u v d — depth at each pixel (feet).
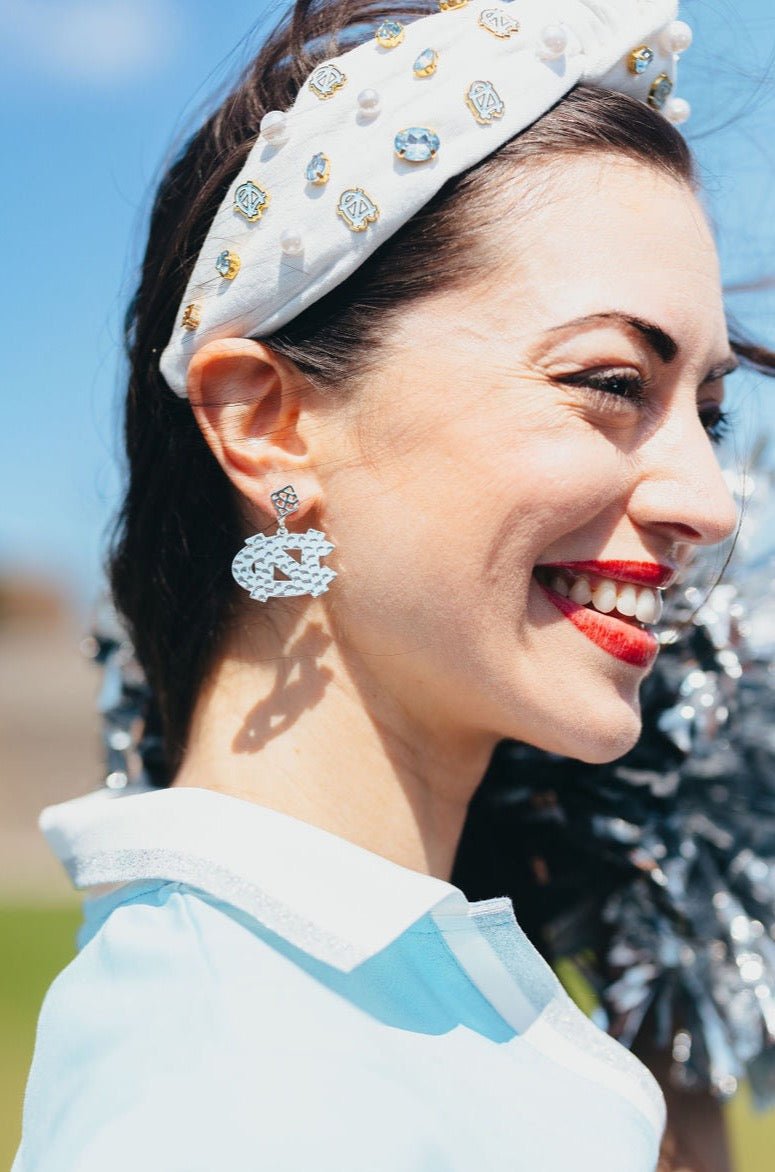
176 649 4.48
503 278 3.87
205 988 3.30
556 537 3.87
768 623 5.77
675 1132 5.73
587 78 4.09
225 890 3.55
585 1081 3.91
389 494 3.91
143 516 4.64
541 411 3.83
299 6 4.41
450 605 3.89
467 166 3.89
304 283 3.96
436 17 4.04
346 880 3.61
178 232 4.34
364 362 3.95
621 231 3.92
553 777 5.59
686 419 4.05
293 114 4.00
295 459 4.06
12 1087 14.06
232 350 4.03
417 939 3.75
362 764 4.13
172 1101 2.94
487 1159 3.30
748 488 5.71
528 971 3.98
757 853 5.72
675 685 5.55
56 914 24.38
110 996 3.47
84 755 38.78
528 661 3.95
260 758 4.13
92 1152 2.87
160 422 4.49
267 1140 2.88
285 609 4.16
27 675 42.78
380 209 3.87
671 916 5.58
